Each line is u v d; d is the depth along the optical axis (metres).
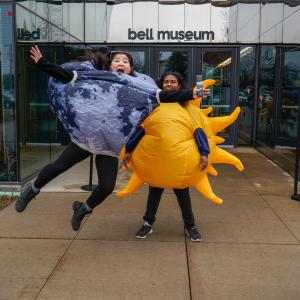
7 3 6.99
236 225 5.86
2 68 7.14
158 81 5.02
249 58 12.84
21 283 4.14
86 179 8.63
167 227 5.75
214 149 5.05
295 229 5.71
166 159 4.62
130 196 7.27
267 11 12.42
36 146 8.45
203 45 12.82
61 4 10.51
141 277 4.27
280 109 10.59
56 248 5.01
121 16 12.70
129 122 3.97
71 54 12.10
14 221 5.95
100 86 3.96
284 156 9.90
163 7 12.67
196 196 7.33
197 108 4.96
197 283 4.14
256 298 3.87
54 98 4.01
